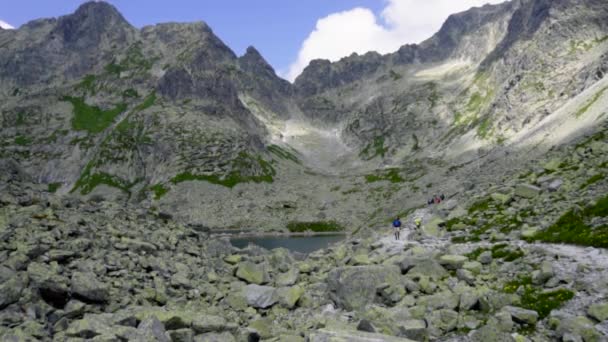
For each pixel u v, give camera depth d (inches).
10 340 512.4
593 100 5546.3
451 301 735.7
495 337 585.6
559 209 1264.8
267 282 1010.1
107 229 1043.3
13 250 754.8
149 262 908.0
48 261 753.6
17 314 583.5
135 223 1230.3
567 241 981.2
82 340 534.9
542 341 583.2
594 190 1279.5
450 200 2244.1
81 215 1082.7
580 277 724.7
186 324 627.8
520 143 6850.4
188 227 1414.9
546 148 5123.0
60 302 661.3
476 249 1053.8
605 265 751.7
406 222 2447.1
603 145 1662.2
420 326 653.3
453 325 666.2
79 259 809.5
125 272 826.8
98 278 764.6
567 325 576.7
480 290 790.5
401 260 981.2
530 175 1823.3
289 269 1137.4
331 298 880.9
